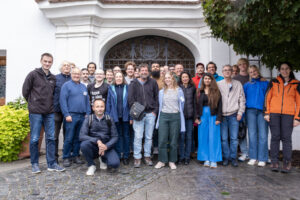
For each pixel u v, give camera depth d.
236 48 3.65
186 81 4.04
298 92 3.51
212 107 3.82
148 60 6.36
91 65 4.88
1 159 4.33
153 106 3.89
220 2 3.09
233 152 3.85
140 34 6.31
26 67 5.83
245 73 4.48
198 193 2.68
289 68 3.54
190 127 4.00
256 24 2.85
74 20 5.73
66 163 3.82
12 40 5.86
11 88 5.80
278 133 3.57
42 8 5.57
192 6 5.68
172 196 2.60
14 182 3.06
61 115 4.20
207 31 5.83
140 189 2.82
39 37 5.86
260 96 3.89
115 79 3.99
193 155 4.52
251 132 3.93
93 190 2.78
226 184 2.97
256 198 2.54
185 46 6.44
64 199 2.53
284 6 2.46
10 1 5.91
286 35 2.83
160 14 5.80
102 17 5.77
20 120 4.35
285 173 3.44
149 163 3.92
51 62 3.59
